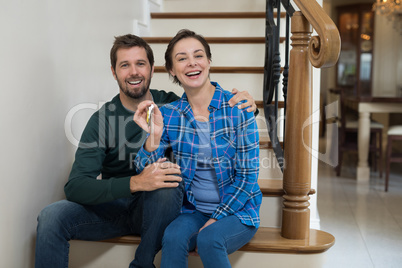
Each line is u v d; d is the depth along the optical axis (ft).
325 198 12.89
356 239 9.21
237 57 10.03
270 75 8.04
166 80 9.37
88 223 5.87
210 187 5.87
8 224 5.57
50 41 6.37
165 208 5.52
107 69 8.59
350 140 16.93
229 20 10.69
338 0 26.73
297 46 5.91
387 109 15.30
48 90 6.36
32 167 6.04
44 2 6.18
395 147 23.04
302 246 5.89
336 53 5.22
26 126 5.86
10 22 5.43
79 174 5.80
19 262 5.84
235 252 6.06
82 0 7.37
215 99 5.81
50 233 5.52
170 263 5.21
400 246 8.79
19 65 5.65
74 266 6.41
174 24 10.96
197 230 5.53
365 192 13.67
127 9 9.54
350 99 16.80
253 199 5.72
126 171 6.40
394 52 26.12
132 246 6.26
